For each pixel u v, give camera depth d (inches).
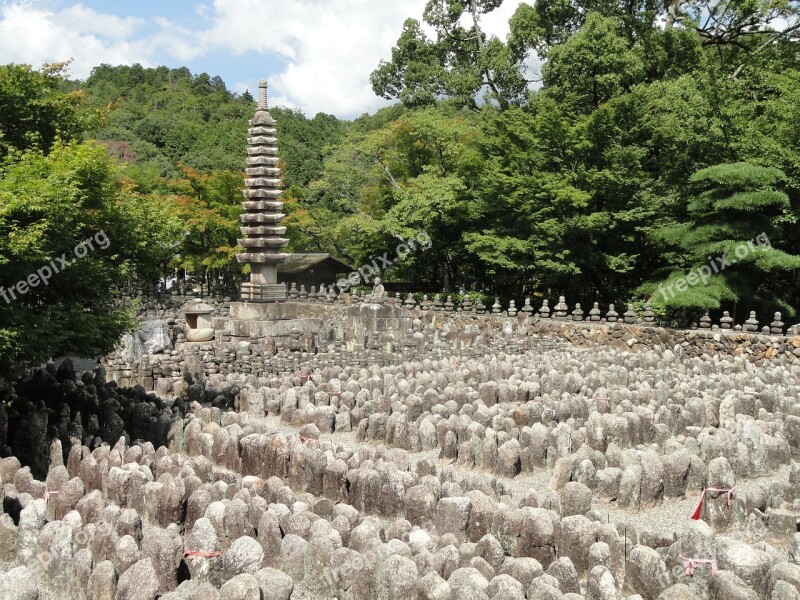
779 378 853.2
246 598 310.7
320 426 671.8
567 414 690.2
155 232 976.3
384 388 791.7
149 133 2915.8
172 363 863.1
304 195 2363.4
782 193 1170.6
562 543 385.1
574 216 1434.5
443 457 588.7
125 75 4315.9
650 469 499.8
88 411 636.7
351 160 1959.9
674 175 1494.8
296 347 1032.8
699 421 677.9
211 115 3550.7
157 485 442.0
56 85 853.8
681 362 1036.5
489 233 1569.9
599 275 1535.4
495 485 476.7
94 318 579.2
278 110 3686.0
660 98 1486.2
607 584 334.6
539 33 1888.5
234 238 1819.6
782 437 615.8
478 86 2021.4
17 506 433.4
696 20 1754.4
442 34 2170.3
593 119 1455.5
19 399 614.5
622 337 1254.3
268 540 382.0
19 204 496.7
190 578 361.1
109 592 336.8
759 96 1585.9
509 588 312.8
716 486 479.2
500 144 1614.2
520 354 1105.4
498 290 1833.2
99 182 637.9
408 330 1218.0
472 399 729.0
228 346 950.4
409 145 1867.6
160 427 602.2
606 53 1571.1
